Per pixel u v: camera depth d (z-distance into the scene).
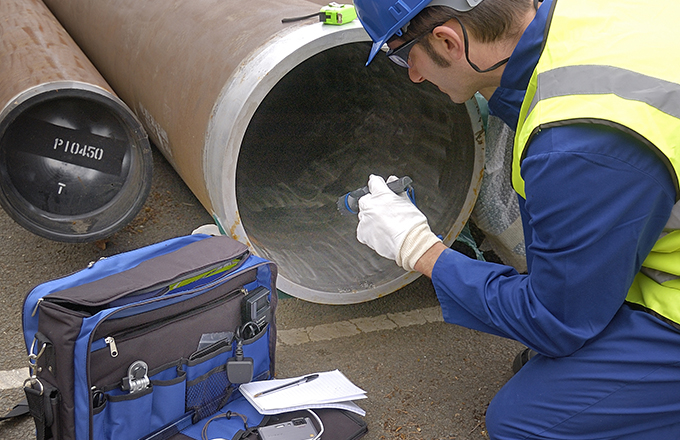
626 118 1.04
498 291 1.36
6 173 2.04
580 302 1.23
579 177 1.10
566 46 1.15
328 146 2.79
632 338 1.30
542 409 1.43
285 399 1.59
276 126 2.96
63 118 2.09
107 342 1.29
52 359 1.28
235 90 1.74
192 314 1.46
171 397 1.44
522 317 1.31
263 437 1.47
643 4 1.19
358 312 2.27
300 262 2.13
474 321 1.47
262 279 1.67
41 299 1.30
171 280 1.43
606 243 1.14
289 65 1.69
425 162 2.37
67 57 2.35
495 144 2.12
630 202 1.10
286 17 1.94
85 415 1.27
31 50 2.36
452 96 1.46
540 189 1.16
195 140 1.92
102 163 2.20
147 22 2.50
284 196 2.61
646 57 1.09
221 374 1.56
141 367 1.36
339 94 2.84
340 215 2.46
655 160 1.07
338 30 1.72
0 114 1.93
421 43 1.33
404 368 1.97
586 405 1.37
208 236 1.74
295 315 2.24
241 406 1.62
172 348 1.43
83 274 1.46
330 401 1.61
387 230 1.56
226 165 1.72
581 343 1.30
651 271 1.31
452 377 1.93
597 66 1.10
